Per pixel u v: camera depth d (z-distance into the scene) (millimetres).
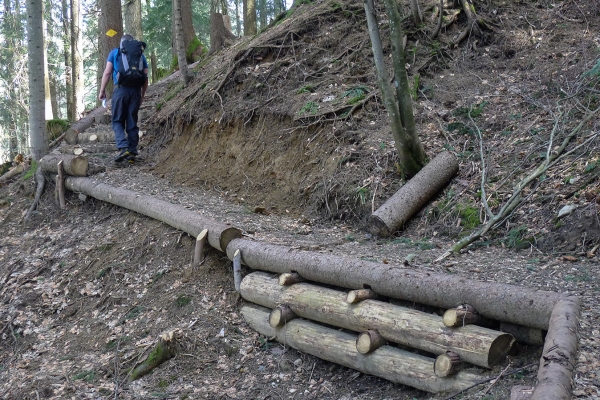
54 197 9484
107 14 14727
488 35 9773
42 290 7195
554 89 8062
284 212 8062
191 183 9484
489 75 9117
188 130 10586
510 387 3578
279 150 8914
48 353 6117
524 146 7270
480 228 6332
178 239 6941
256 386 4820
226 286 6125
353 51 9930
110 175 9570
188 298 6078
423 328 4195
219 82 10664
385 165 7699
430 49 9742
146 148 11078
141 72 10164
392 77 9094
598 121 6934
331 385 4664
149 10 25078
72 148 10320
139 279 6750
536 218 6078
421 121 8453
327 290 5078
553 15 10016
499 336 3826
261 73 10242
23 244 8562
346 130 8438
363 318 4605
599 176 6066
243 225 7043
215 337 5492
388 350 4426
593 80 7777
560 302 3787
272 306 5449
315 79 9758
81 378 5410
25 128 30297
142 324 6012
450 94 8891
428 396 4121
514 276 4973
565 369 3201
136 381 5191
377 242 6617
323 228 7363
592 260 5242
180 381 5078
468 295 4160
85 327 6344
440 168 7172
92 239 7906
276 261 5578
